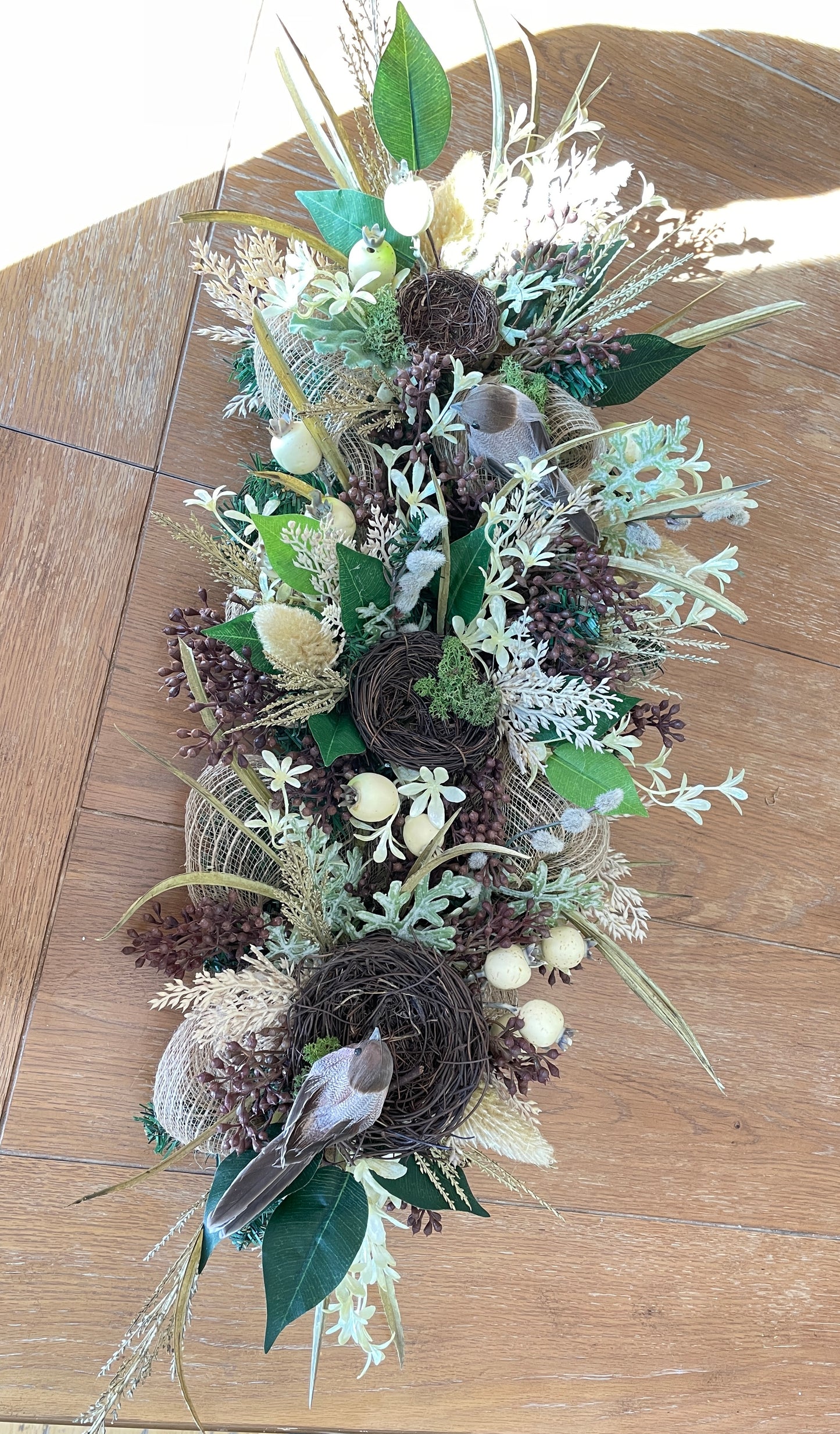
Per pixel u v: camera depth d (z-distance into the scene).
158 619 1.10
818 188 1.43
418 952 0.85
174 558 1.11
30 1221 1.06
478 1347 1.23
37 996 1.05
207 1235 0.83
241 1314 1.14
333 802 0.91
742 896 1.36
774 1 1.42
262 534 0.84
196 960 0.94
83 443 1.09
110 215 1.11
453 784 0.93
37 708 1.06
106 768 1.08
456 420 0.93
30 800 1.05
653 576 0.97
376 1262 0.88
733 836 1.36
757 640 1.38
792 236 1.41
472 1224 1.23
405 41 0.92
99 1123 1.07
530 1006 0.95
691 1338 1.33
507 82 1.27
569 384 1.03
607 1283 1.29
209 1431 1.12
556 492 0.91
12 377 1.07
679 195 1.36
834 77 1.44
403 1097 0.83
